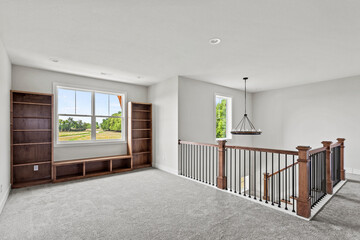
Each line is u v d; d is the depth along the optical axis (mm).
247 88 6066
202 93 5156
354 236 2025
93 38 2627
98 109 4859
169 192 3338
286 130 5883
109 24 2262
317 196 3102
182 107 4664
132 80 5000
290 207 2791
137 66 3865
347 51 3072
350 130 4691
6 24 2246
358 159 4570
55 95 4184
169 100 4832
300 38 2613
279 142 6035
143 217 2434
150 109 5449
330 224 2266
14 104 3688
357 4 1845
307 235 2039
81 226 2211
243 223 2285
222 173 3512
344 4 1853
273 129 6199
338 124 4879
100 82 4832
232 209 2666
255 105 6699
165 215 2486
